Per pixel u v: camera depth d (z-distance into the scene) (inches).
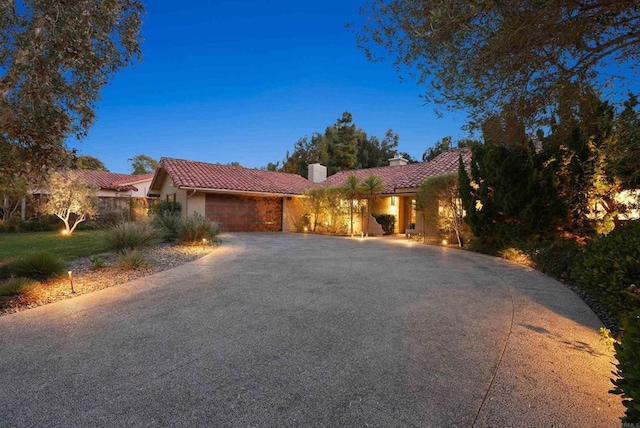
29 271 253.8
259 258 373.7
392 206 811.4
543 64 131.7
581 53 135.4
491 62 125.7
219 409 97.6
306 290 233.6
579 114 170.7
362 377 115.3
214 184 718.5
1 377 117.1
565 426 89.0
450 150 764.6
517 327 161.9
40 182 301.9
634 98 156.6
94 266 302.0
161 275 282.7
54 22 208.5
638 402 69.1
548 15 110.0
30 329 162.9
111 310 191.6
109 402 101.5
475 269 313.7
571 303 202.4
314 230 805.9
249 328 162.2
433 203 538.6
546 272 292.2
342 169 1524.4
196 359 129.9
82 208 613.3
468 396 103.3
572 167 336.2
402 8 145.0
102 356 133.0
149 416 94.6
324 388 108.6
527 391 105.8
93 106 272.1
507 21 110.2
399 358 129.5
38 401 102.3
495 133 191.0
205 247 452.4
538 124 166.2
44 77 216.2
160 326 165.8
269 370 120.7
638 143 159.2
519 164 378.3
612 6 114.3
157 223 506.6
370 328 161.5
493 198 407.8
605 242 193.5
